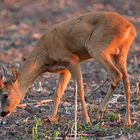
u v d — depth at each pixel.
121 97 15.73
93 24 13.98
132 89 16.41
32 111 14.78
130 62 21.25
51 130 13.12
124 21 13.85
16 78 14.10
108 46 13.65
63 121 13.84
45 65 14.44
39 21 30.64
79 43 14.06
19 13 32.78
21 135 12.95
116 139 12.43
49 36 14.38
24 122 13.80
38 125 13.38
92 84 17.48
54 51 14.23
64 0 35.53
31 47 24.44
